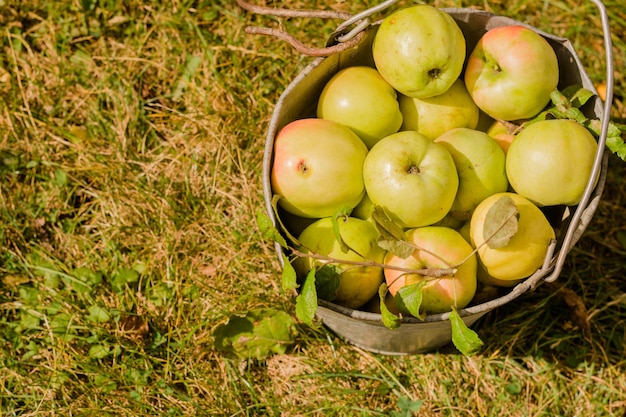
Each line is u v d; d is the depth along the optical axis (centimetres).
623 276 218
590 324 210
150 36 238
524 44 161
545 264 147
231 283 210
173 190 221
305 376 199
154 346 201
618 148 155
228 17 239
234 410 194
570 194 156
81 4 234
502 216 144
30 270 209
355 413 196
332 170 158
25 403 193
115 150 223
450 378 202
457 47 160
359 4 240
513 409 199
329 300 156
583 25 245
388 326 143
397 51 159
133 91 230
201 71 234
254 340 198
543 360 205
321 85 175
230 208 221
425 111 175
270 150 159
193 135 227
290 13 165
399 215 156
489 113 174
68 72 231
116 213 217
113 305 206
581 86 164
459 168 164
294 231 177
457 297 153
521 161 159
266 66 235
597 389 202
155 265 211
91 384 195
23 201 216
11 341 199
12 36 231
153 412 193
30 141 223
